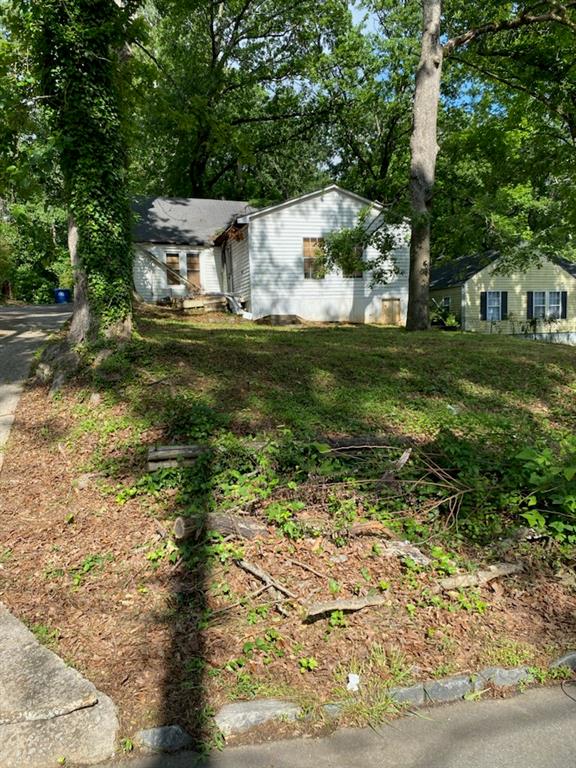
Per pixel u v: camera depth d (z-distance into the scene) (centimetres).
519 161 1830
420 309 1359
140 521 429
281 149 2778
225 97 2325
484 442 533
